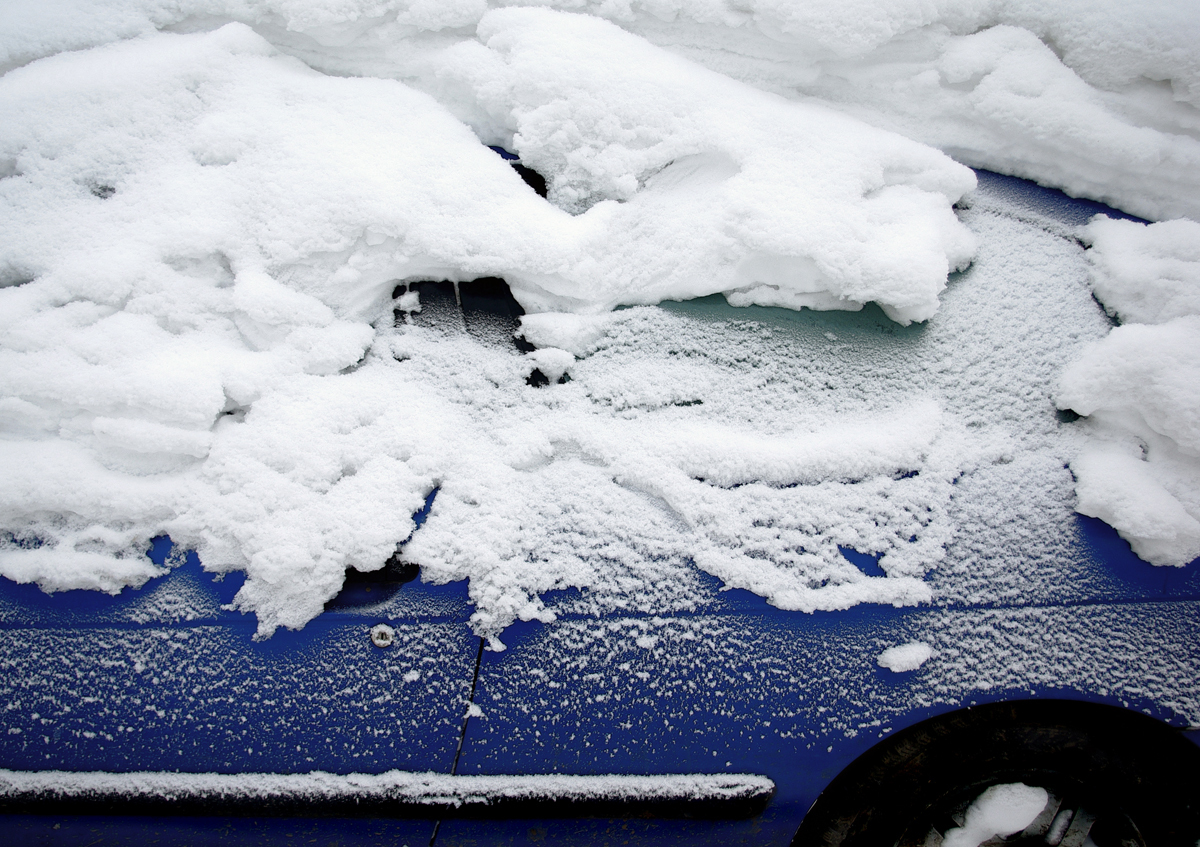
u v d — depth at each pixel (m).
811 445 1.20
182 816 1.15
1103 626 1.17
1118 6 1.36
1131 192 1.37
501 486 1.18
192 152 1.32
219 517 1.17
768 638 1.16
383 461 1.19
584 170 1.31
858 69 1.41
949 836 1.21
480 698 1.14
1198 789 1.19
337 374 1.25
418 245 1.26
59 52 1.38
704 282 1.28
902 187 1.34
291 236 1.26
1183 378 1.19
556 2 1.39
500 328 1.26
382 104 1.36
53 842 1.15
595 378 1.23
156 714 1.14
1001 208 1.36
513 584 1.15
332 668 1.14
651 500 1.18
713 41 1.40
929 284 1.24
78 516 1.18
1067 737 1.19
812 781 1.15
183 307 1.26
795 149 1.32
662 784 1.14
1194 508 1.18
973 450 1.21
